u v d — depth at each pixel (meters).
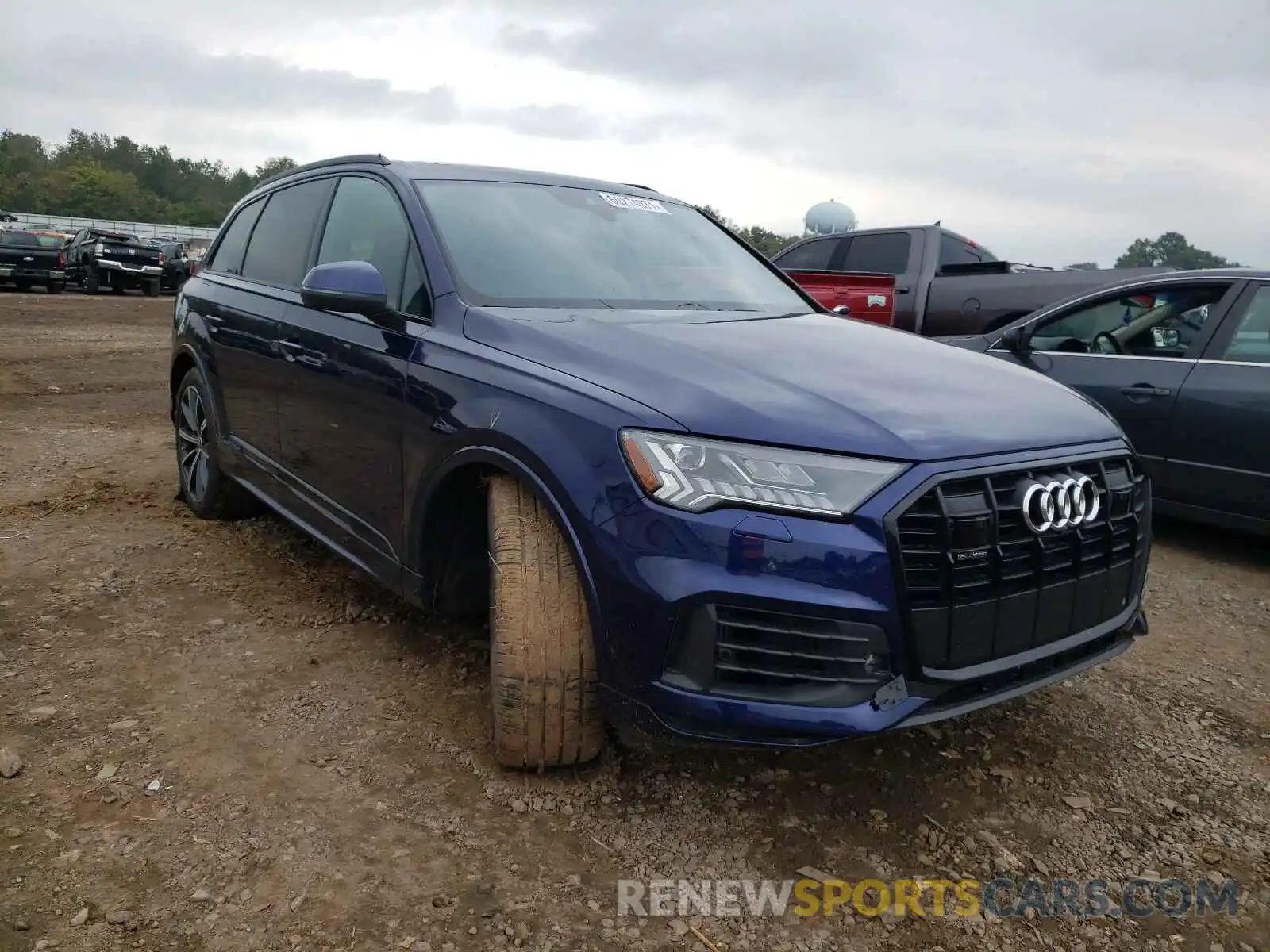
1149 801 2.67
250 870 2.18
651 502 2.18
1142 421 5.09
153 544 4.36
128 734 2.73
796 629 2.11
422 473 2.79
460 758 2.68
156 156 140.75
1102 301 5.45
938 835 2.47
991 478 2.26
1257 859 2.42
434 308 2.97
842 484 2.13
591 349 2.56
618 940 2.04
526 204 3.52
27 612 3.54
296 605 3.73
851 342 2.99
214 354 4.38
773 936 2.08
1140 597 2.72
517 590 2.43
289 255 4.02
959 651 2.21
